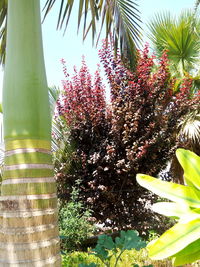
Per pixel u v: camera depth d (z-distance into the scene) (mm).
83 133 5785
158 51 7836
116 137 5516
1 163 4957
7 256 1396
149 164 5656
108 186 5582
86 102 5859
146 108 5676
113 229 5738
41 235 1439
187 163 1476
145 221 5641
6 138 1592
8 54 1688
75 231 4414
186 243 1027
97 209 5609
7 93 1618
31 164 1523
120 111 5348
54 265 1434
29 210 1450
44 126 1613
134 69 5789
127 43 4211
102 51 5797
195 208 1294
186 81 6039
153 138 5348
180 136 6293
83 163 5555
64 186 5688
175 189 1391
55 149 5840
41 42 1764
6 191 1499
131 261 3619
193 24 6367
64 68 6133
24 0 1741
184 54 7477
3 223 1454
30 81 1623
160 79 5734
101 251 1948
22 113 1575
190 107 5910
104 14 3711
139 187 5629
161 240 1069
